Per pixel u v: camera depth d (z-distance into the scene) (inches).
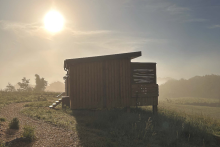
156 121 381.4
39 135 260.8
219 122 415.2
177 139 284.0
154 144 264.2
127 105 514.9
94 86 493.4
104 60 504.7
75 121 366.6
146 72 541.0
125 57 515.2
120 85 513.0
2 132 245.3
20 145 216.2
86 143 240.1
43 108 496.4
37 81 1990.7
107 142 242.1
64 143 236.5
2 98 646.5
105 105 497.0
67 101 538.9
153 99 540.4
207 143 283.3
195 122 368.5
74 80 480.7
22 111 433.4
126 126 325.4
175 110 590.6
